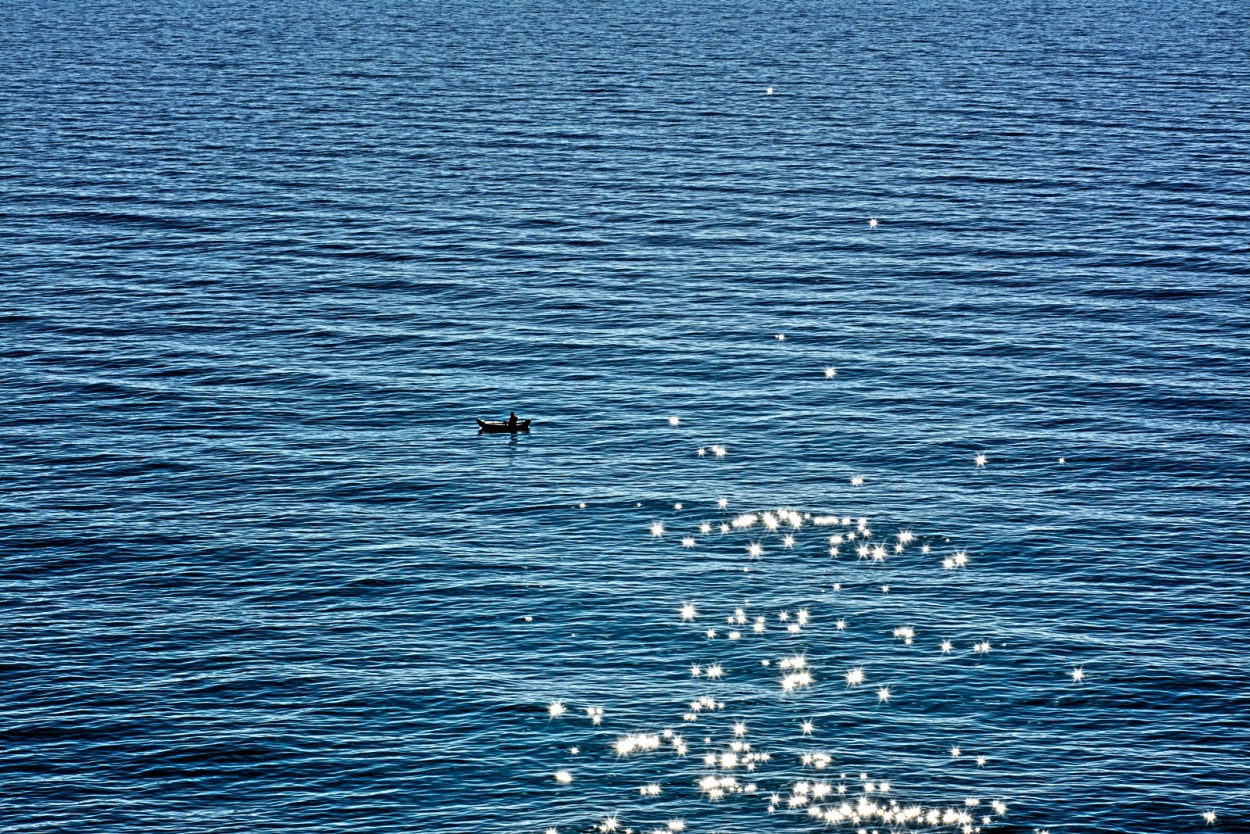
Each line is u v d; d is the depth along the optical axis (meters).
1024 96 191.88
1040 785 63.62
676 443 94.25
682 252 128.88
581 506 86.31
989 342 109.50
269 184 147.25
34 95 185.62
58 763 64.19
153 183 146.88
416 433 95.31
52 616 74.50
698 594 77.50
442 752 65.38
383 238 131.62
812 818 62.09
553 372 104.69
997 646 72.88
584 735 66.56
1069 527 84.06
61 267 123.19
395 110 180.75
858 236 133.12
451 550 81.31
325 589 77.31
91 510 85.00
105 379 102.31
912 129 172.75
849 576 79.31
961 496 87.69
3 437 93.62
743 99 190.12
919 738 66.56
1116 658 71.88
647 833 61.31
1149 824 61.38
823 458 92.38
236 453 92.25
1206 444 94.00
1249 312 114.88
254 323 112.38
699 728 67.19
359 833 60.72
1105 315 114.62
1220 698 69.00
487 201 142.75
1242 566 80.00
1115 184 149.38
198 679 69.75
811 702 68.94
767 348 108.62
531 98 189.00
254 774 63.84
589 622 74.88
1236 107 185.88
